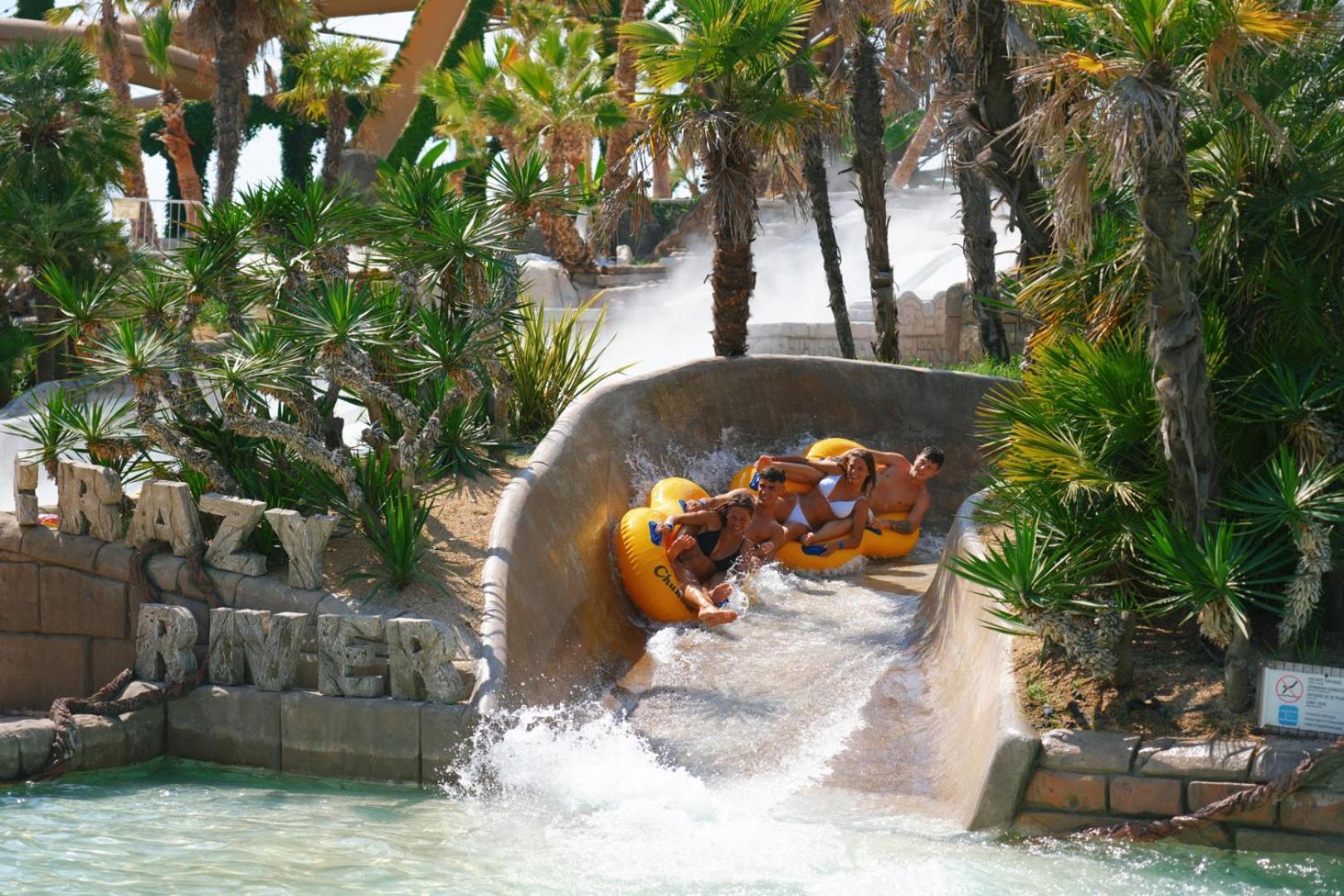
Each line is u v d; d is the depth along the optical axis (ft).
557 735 24.93
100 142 60.13
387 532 28.37
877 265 52.70
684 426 39.19
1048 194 31.30
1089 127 21.95
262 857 20.08
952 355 64.64
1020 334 63.31
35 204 56.39
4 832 21.04
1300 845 19.75
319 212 33.99
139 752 25.84
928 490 41.65
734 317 42.22
